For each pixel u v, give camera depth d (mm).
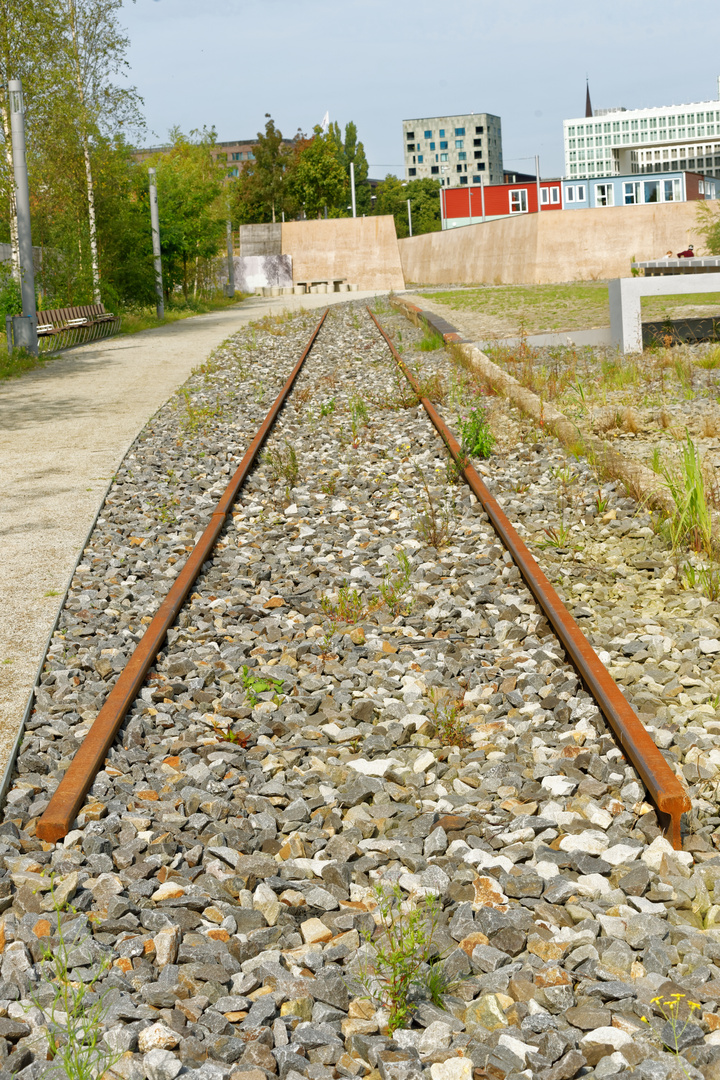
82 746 4137
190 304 39812
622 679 4848
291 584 6426
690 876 3326
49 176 28125
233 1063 2613
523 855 3463
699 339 18344
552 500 7965
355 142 124875
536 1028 2654
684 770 3973
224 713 4703
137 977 2916
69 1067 2504
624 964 2912
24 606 6207
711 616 5562
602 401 12312
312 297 48281
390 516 7871
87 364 19750
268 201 83938
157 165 41844
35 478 9711
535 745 4250
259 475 9383
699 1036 2568
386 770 4074
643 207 46781
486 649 5301
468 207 75250
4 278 25766
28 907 3273
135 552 7254
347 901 3312
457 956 2934
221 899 3336
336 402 13609
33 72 24562
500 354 16625
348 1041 2695
